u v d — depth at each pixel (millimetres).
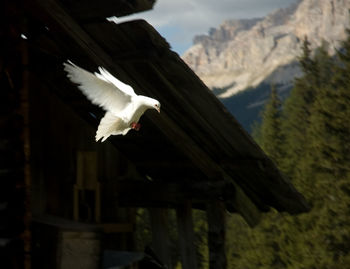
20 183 8180
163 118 9195
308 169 34938
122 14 7824
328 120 34875
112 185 11305
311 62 50625
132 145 10773
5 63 8297
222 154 10000
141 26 7688
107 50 8469
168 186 10508
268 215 35938
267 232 37594
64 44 8633
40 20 8227
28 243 8062
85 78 4980
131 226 11641
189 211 10695
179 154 10422
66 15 8016
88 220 10711
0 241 7711
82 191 10836
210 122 9172
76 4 7855
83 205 10773
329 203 32062
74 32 8125
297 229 33844
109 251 10336
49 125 10156
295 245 33469
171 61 8086
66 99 10312
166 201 10578
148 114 9102
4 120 8250
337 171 33312
